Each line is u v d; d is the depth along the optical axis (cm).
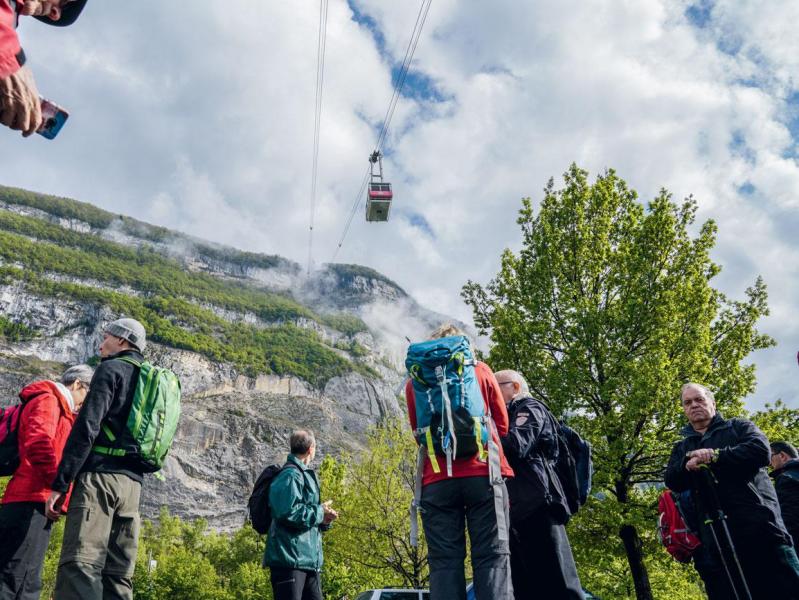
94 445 369
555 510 441
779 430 1341
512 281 1689
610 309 1465
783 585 407
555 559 430
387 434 2084
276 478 517
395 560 1922
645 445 1291
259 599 4447
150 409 386
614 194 1681
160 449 389
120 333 409
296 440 556
